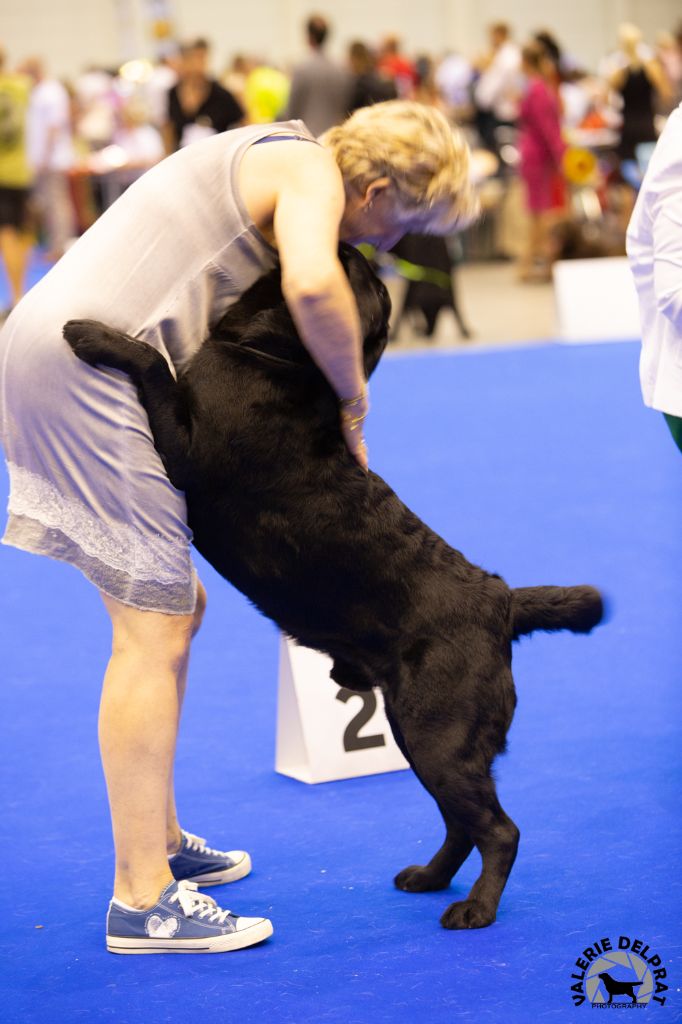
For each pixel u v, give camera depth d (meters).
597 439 8.32
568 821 3.46
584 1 30.52
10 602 5.83
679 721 4.12
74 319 2.73
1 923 3.06
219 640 5.18
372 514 2.87
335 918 3.02
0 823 3.62
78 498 2.82
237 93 17.86
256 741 4.16
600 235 14.90
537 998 2.60
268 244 2.83
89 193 18.91
